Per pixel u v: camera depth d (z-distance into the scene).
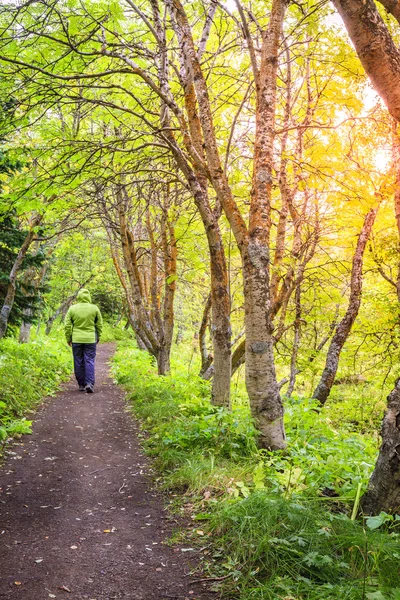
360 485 3.30
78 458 5.34
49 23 4.99
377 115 6.84
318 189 7.23
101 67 6.82
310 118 7.02
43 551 3.13
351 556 2.72
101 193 9.09
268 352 4.91
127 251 10.30
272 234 10.37
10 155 5.92
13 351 10.76
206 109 5.34
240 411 5.89
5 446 5.49
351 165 6.36
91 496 4.21
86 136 7.05
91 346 9.97
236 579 2.72
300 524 3.01
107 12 5.37
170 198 9.70
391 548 2.70
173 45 7.84
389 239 10.07
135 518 3.73
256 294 4.88
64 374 11.97
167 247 10.41
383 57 2.66
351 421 11.67
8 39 4.91
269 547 2.84
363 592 2.26
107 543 3.28
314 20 5.74
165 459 4.97
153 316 12.12
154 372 12.35
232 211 5.05
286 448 4.96
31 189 5.74
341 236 9.92
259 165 4.93
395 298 11.09
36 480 4.55
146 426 6.76
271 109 4.95
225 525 3.29
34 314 12.71
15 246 10.77
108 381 12.09
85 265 22.44
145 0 7.02
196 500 4.01
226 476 4.28
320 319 10.82
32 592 2.63
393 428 3.14
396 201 7.84
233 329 14.43
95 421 7.19
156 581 2.78
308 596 2.39
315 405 6.54
